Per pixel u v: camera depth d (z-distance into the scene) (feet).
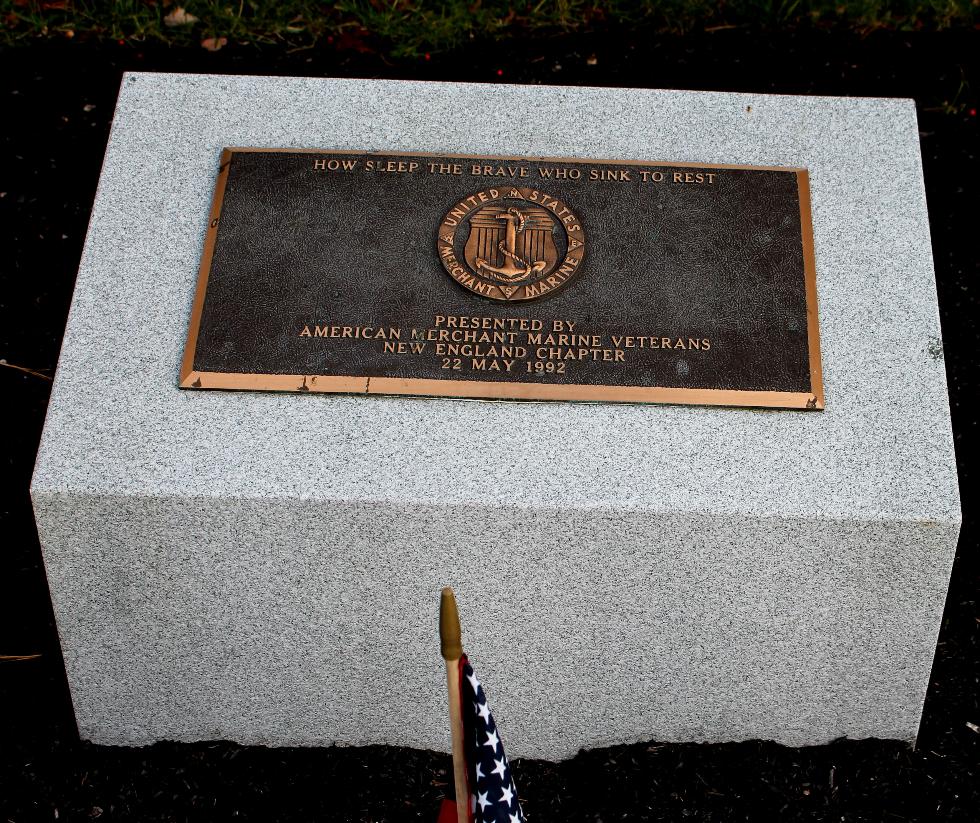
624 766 4.63
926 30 6.96
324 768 4.65
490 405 4.39
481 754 3.55
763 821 4.46
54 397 4.41
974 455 5.60
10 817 4.50
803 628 4.46
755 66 6.75
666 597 4.40
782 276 4.60
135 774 4.63
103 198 4.81
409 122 4.99
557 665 4.56
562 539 4.29
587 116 5.01
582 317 4.50
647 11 6.95
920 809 4.51
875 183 4.85
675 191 4.79
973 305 6.03
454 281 4.56
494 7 6.94
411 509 4.24
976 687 4.89
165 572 4.40
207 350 4.46
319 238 4.67
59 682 4.95
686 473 4.28
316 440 4.33
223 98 5.05
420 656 4.54
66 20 6.91
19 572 5.28
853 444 4.34
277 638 4.53
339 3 6.94
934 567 4.31
